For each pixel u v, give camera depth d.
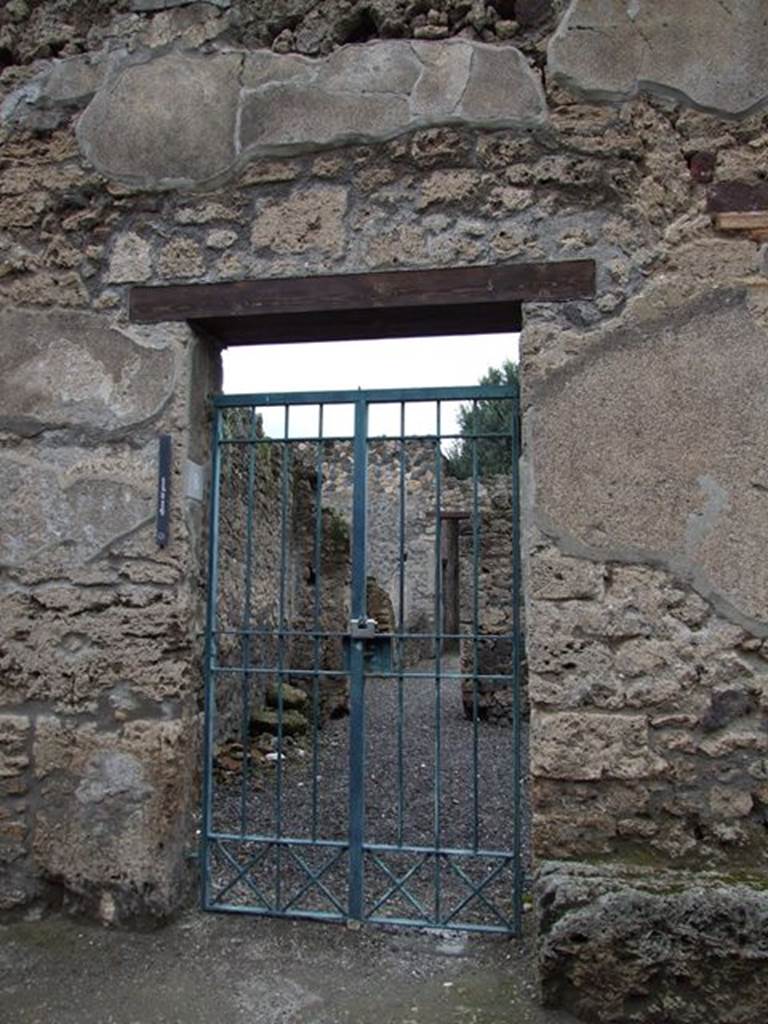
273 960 3.08
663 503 3.10
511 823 4.93
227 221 3.52
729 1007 2.66
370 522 14.12
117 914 3.31
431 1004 2.80
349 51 3.47
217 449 3.61
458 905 3.49
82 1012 2.76
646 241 3.21
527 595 3.16
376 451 14.13
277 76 3.52
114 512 3.49
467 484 12.39
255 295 3.46
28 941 3.23
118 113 3.63
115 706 3.42
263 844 4.37
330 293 3.40
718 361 3.12
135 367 3.53
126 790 3.37
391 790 5.71
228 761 6.23
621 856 3.01
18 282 3.66
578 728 3.07
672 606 3.07
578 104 3.30
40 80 3.72
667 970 2.71
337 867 4.04
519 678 3.28
